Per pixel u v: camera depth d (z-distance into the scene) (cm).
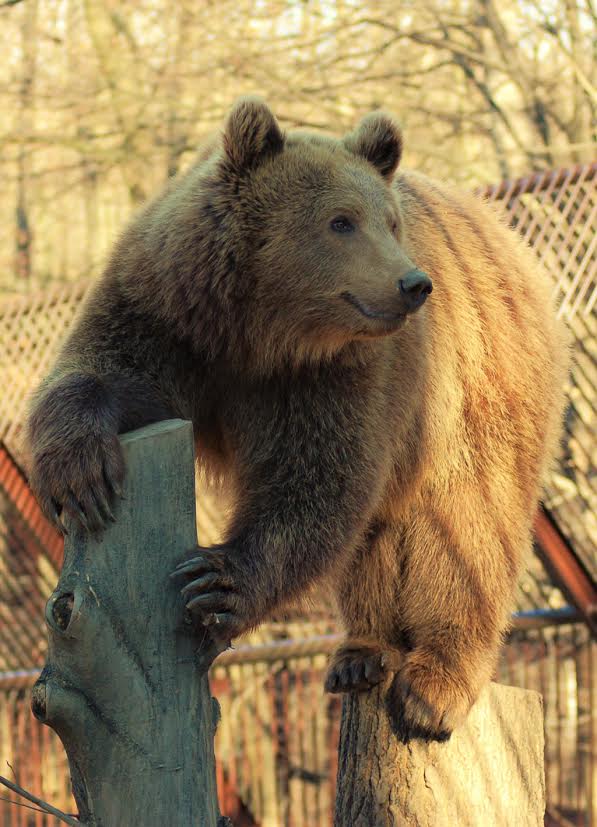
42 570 1184
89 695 358
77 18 2177
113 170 2241
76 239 2255
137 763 361
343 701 578
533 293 643
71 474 403
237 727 1109
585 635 995
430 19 1978
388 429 534
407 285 484
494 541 613
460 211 640
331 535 500
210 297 500
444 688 549
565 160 1966
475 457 607
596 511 898
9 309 1139
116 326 497
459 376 600
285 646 1042
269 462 518
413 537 615
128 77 2044
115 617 367
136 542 375
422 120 2008
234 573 459
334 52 1977
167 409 494
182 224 501
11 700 1164
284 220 498
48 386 468
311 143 525
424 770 533
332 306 497
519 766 557
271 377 519
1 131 2161
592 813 965
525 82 1964
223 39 1972
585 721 1013
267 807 1088
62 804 1147
